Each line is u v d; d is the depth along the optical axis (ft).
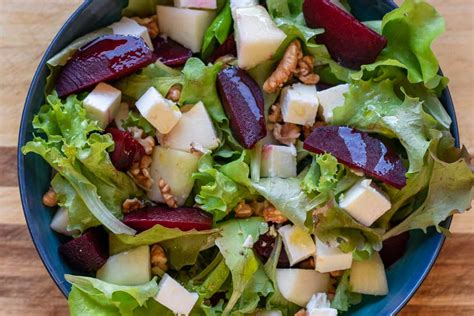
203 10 1.89
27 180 1.83
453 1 2.06
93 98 1.83
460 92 2.05
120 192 1.84
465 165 1.82
